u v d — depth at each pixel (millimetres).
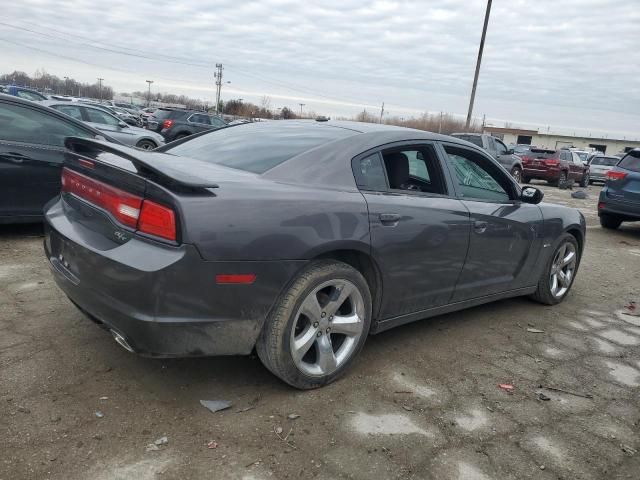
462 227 3732
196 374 3127
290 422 2730
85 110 13234
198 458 2402
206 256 2492
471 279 3992
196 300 2521
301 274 2850
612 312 5117
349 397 3031
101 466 2295
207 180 2693
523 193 4559
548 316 4824
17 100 5586
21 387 2828
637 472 2607
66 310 3840
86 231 2836
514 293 4621
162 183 2506
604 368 3779
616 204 9836
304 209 2828
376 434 2699
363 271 3279
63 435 2473
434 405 3041
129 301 2508
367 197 3172
